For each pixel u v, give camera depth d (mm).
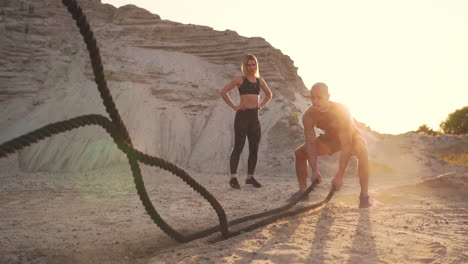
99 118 2340
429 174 12133
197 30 19531
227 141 13977
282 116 14664
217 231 3674
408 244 3133
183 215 4840
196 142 14125
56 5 17703
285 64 20547
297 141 13641
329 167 11812
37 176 10383
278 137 13836
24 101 14797
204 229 3939
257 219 4301
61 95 14711
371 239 3287
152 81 16125
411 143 18516
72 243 3541
